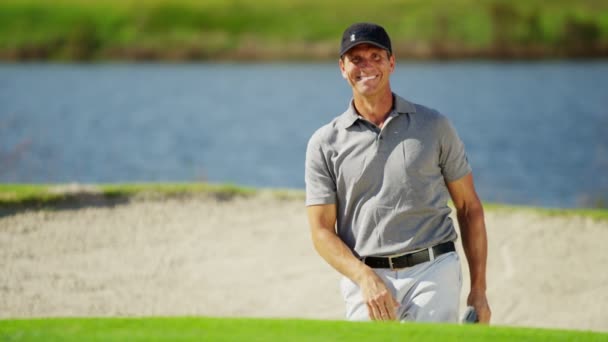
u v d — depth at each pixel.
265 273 31.38
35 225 33.81
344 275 16.55
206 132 121.62
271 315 28.34
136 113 143.62
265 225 35.53
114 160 90.75
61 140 105.19
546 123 127.94
